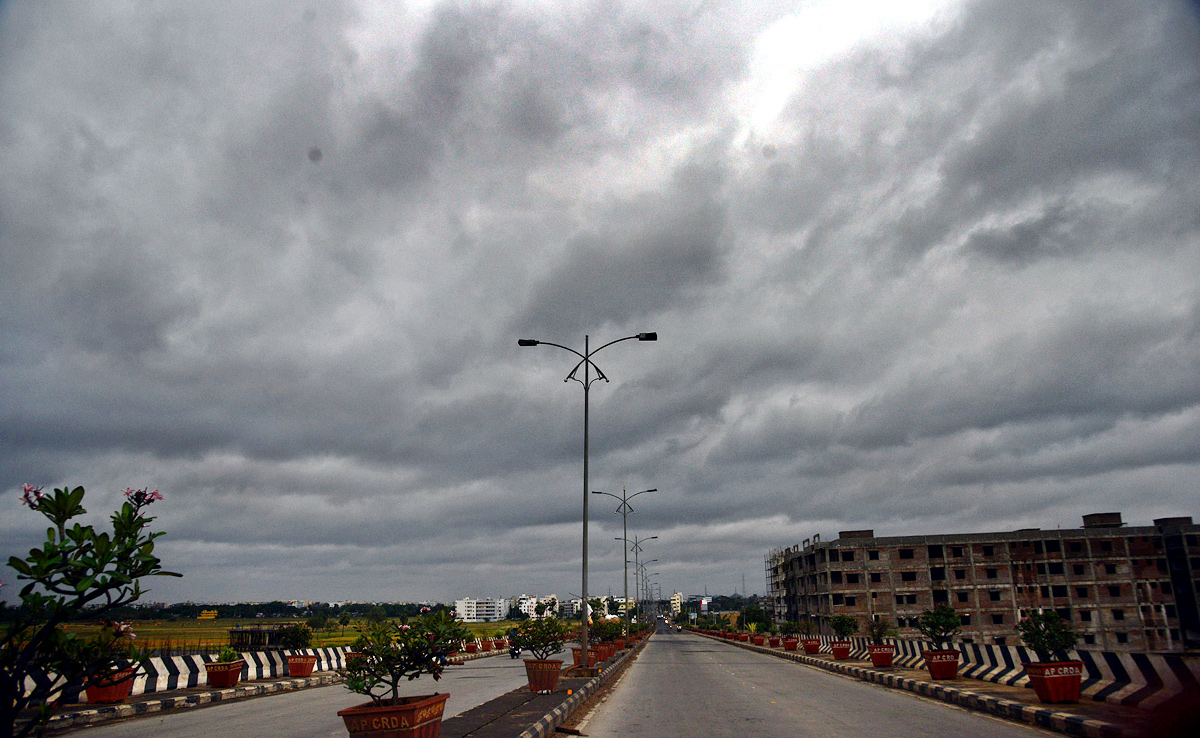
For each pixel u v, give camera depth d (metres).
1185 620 73.94
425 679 26.81
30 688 14.38
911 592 78.06
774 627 81.31
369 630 9.34
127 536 5.83
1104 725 11.23
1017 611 76.12
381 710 8.59
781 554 111.44
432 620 9.68
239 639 35.34
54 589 5.63
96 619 5.94
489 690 21.47
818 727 13.16
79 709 15.80
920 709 16.08
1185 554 75.25
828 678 26.33
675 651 54.00
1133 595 75.38
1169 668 12.34
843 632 41.84
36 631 5.69
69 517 5.79
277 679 25.97
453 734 11.29
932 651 20.83
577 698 16.91
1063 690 14.17
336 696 21.73
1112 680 13.92
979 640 75.81
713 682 24.55
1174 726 11.41
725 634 86.81
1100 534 77.31
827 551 81.44
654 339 26.41
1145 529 77.00
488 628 147.12
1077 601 75.62
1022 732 12.34
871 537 83.38
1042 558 77.00
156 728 14.41
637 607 96.50
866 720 14.12
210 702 19.77
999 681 19.38
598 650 29.25
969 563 78.06
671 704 17.56
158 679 20.47
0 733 5.40
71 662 5.78
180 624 112.75
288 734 13.27
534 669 17.53
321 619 93.19
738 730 12.91
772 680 25.33
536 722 12.58
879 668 26.47
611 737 12.38
